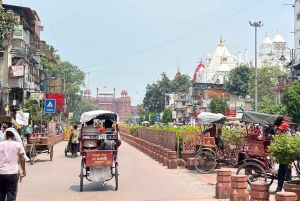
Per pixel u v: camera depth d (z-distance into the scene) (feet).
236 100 204.03
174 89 340.39
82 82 273.54
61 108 184.34
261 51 276.21
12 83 122.01
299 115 114.32
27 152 60.18
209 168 50.57
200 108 228.02
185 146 58.75
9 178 25.30
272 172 36.11
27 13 145.28
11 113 127.44
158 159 66.69
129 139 135.23
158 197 33.60
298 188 26.73
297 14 160.97
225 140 52.31
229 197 32.81
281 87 151.84
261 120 38.11
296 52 160.66
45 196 34.22
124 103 604.90
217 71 303.89
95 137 38.34
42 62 193.16
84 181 43.37
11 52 125.59
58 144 123.24
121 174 49.29
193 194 35.01
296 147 29.27
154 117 313.32
